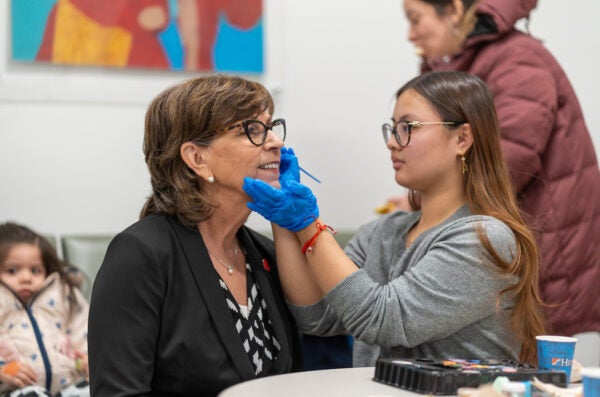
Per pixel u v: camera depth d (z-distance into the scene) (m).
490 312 1.65
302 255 1.79
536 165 2.35
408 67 3.50
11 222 2.71
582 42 3.65
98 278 1.58
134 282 1.54
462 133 1.76
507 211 1.76
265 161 1.67
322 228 1.69
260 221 3.26
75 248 2.79
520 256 1.65
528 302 1.68
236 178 1.65
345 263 1.67
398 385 1.36
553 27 3.63
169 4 3.21
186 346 1.55
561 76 2.48
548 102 2.37
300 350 1.85
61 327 2.62
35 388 2.44
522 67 2.40
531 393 1.22
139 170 3.21
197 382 1.56
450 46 2.59
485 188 1.77
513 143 2.33
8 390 2.49
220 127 1.63
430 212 1.80
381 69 3.47
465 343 1.68
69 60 3.11
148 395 1.53
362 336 1.66
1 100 3.07
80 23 3.12
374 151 3.45
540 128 2.34
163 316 1.57
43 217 3.11
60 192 3.12
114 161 3.18
